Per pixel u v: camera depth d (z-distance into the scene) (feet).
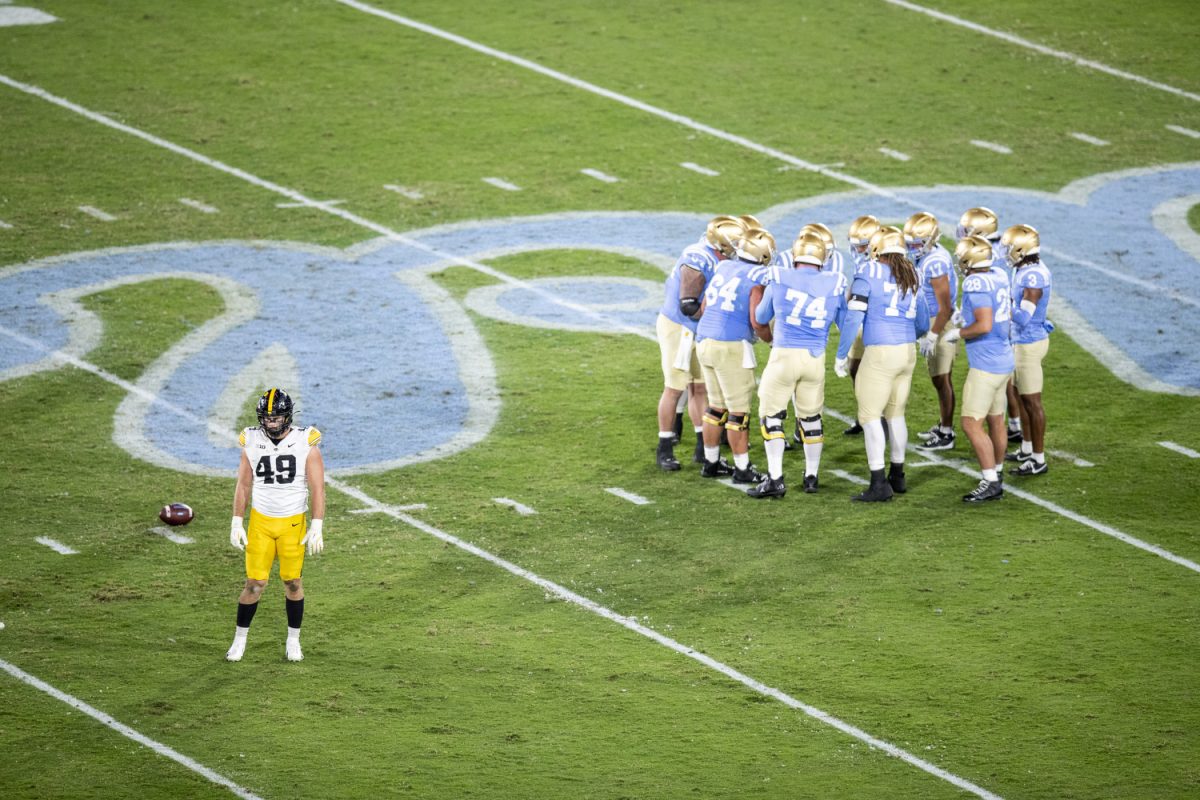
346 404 111.75
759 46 186.60
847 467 103.71
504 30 188.44
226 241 140.05
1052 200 151.84
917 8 198.80
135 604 83.76
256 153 157.89
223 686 75.82
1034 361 99.66
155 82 171.94
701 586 87.04
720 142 163.02
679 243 141.59
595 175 155.43
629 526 94.58
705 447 101.24
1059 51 188.34
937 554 90.89
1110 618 83.56
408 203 148.66
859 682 77.20
